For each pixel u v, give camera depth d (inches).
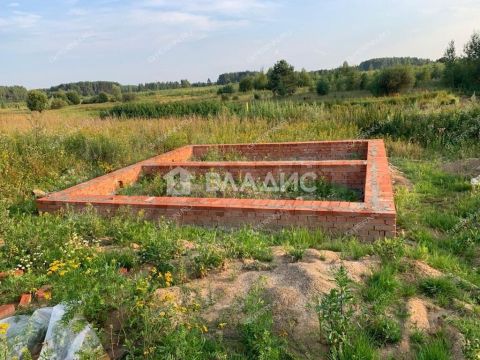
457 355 112.0
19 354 114.1
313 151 418.6
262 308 128.9
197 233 210.8
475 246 192.4
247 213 215.6
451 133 450.9
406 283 147.9
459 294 142.3
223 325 124.0
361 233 198.1
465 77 1316.4
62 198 257.3
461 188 280.1
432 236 204.5
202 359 111.6
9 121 601.6
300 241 191.8
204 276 159.0
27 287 153.1
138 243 201.2
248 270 162.4
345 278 121.9
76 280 144.1
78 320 117.3
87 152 410.9
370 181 247.0
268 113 624.7
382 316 124.6
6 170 334.6
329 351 113.9
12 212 265.3
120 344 120.6
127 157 422.3
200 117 644.1
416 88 1457.9
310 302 131.6
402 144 443.5
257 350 114.0
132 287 132.6
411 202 253.9
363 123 531.2
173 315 122.2
